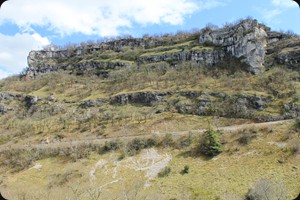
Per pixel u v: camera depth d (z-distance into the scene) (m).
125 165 50.12
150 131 62.75
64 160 54.78
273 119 61.69
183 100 73.06
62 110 86.19
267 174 40.28
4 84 121.44
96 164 51.72
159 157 50.97
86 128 68.81
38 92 103.12
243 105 67.06
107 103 83.00
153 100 77.38
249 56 86.25
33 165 55.06
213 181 41.25
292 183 37.00
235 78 80.56
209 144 49.75
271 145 46.88
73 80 108.81
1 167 56.16
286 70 82.06
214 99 70.56
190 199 38.06
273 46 95.19
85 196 37.50
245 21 94.75
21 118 89.69
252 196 34.69
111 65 112.94
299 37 99.69
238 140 50.41
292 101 64.06
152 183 43.53
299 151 43.22
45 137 67.94
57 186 46.41
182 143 53.19
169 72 93.38
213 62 96.00
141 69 101.00
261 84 75.12
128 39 129.88
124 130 64.50
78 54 132.25
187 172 45.12
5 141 70.19
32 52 133.50
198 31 116.81
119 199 38.66
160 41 122.00
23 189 46.44
